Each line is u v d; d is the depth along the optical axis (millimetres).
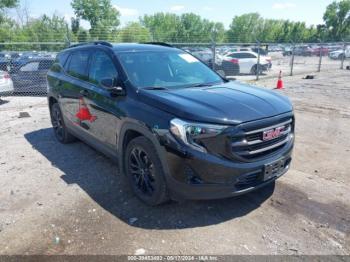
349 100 10438
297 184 4227
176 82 4180
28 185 4320
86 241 3115
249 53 20078
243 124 3107
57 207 3732
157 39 28875
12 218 3525
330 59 31422
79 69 5137
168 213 3574
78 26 45531
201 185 3088
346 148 5672
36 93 12305
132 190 3898
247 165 3162
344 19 88812
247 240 3107
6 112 9227
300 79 16656
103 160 5145
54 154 5508
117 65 4160
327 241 3084
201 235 3186
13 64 12141
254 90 4020
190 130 3057
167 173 3256
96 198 3926
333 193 3988
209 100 3408
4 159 5324
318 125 7289
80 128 5113
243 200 3824
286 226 3320
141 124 3439
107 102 4117
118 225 3363
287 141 3670
